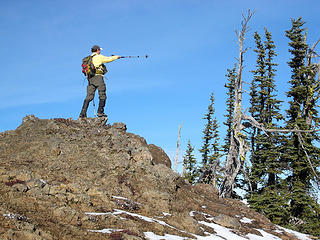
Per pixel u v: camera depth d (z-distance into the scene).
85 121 18.55
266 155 34.59
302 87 36.28
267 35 42.31
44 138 16.14
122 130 19.72
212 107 47.00
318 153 33.59
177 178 20.30
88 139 17.14
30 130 16.83
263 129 32.75
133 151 17.73
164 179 17.41
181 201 16.64
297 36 39.28
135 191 14.98
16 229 7.66
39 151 14.95
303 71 36.44
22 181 11.20
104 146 16.94
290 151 34.56
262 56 42.50
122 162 16.16
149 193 14.72
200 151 44.75
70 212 9.69
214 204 19.30
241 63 33.34
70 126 17.69
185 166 44.62
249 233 15.56
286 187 33.19
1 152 14.63
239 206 20.83
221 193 31.61
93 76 17.45
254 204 31.66
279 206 30.23
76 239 8.30
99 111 17.83
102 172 14.96
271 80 41.19
